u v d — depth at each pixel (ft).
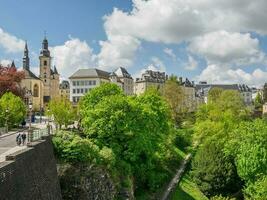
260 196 165.89
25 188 102.22
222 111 359.87
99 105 212.84
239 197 219.20
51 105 305.94
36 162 119.03
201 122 307.99
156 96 286.46
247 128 207.82
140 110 218.38
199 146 301.63
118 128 201.77
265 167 182.50
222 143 245.24
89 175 159.94
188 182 247.29
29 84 569.64
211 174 224.53
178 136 345.31
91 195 157.28
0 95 363.76
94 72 625.41
